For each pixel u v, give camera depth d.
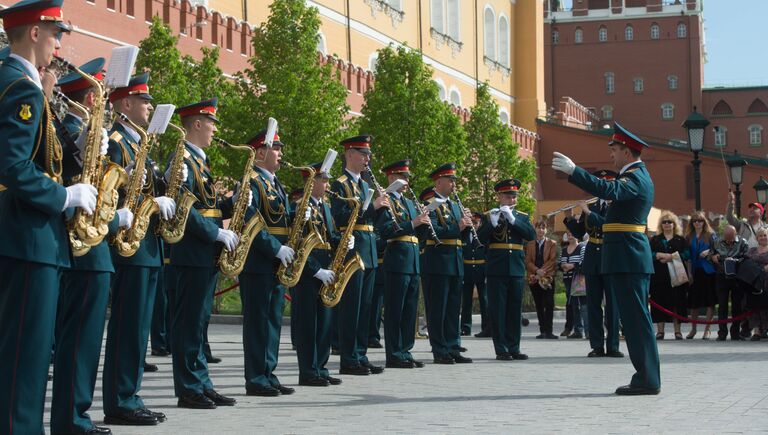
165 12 28.88
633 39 98.62
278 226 10.24
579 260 19.27
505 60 64.50
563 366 13.25
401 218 13.05
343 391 10.35
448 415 8.50
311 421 8.18
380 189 12.20
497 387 10.68
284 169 24.70
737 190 29.48
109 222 6.93
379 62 29.75
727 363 13.12
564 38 99.81
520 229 14.25
